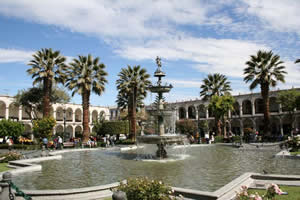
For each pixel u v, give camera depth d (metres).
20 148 27.48
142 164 13.27
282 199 6.00
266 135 31.72
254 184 7.91
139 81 33.75
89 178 9.73
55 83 30.48
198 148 24.12
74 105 60.25
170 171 10.94
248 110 56.94
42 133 27.23
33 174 10.68
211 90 40.88
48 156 16.89
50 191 6.96
